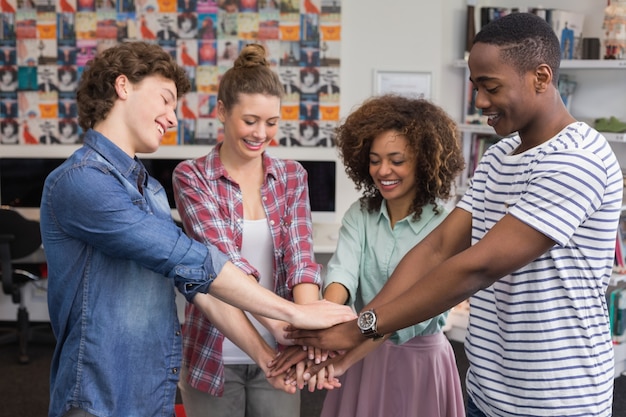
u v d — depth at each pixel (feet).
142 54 6.11
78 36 17.65
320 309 7.06
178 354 6.44
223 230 7.89
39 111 17.88
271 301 6.66
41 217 6.14
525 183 5.87
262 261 8.14
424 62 17.56
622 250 15.51
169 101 6.23
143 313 6.14
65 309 6.10
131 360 6.12
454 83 17.85
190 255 6.07
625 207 15.39
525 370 5.95
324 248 16.06
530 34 5.66
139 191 6.28
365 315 6.50
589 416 5.84
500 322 6.12
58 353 6.28
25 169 17.17
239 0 17.54
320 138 17.81
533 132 5.92
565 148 5.63
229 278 6.36
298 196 8.36
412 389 7.77
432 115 7.52
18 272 16.14
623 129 15.49
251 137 7.80
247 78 7.72
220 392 7.89
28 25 17.66
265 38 17.62
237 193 8.04
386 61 17.60
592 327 5.84
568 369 5.82
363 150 7.68
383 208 7.86
